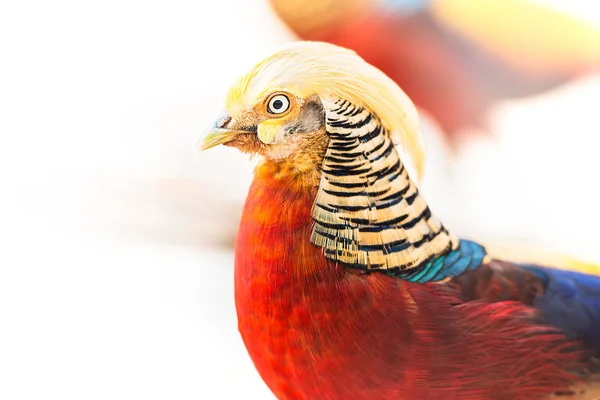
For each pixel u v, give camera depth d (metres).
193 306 2.93
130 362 2.60
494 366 2.25
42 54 3.75
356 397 2.25
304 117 2.24
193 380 2.53
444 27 2.50
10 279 3.01
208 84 3.55
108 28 3.78
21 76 3.68
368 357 2.24
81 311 2.89
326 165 2.24
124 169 3.34
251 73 2.25
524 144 2.97
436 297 2.25
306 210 2.24
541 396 2.26
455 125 2.72
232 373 2.58
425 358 2.25
